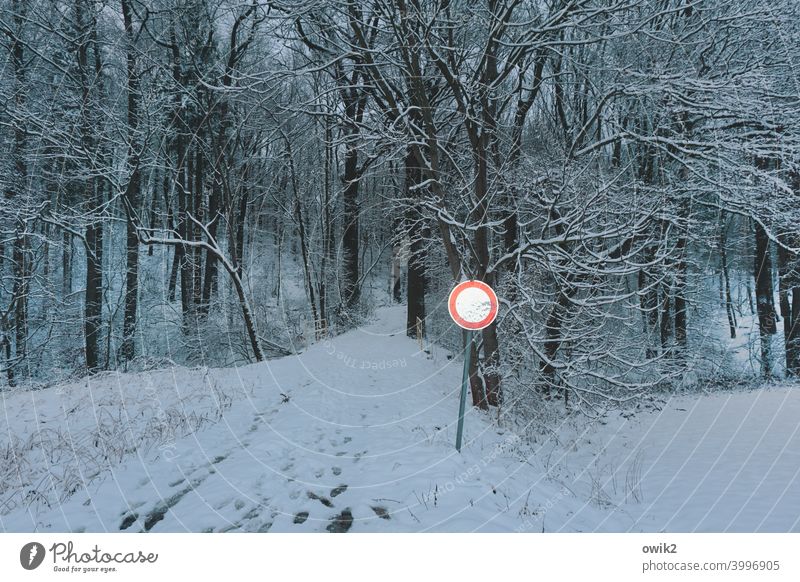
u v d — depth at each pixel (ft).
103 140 55.67
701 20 34.01
